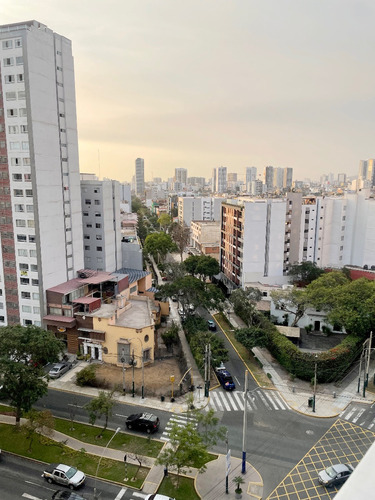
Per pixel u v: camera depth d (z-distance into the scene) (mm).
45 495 35562
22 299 66500
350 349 59688
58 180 68000
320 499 34844
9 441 43094
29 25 61344
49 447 41969
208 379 54875
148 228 186750
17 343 43812
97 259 87812
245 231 92812
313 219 104438
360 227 107750
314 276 93875
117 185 91562
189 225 187250
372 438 43625
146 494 35500
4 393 42938
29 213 63250
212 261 106938
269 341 65750
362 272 98875
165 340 67438
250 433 44406
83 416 47938
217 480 37188
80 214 75062
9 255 65875
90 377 54438
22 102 60469
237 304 76375
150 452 41188
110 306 70750
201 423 43469
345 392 53875
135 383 55906
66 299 66375
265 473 38094
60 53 66812
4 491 36000
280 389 54531
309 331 76000
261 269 95125
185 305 79188
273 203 92875
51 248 66875
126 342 60469
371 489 7332
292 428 45531
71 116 70688
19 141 61656
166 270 99688
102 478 37406
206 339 59250
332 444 42562
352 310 63562
